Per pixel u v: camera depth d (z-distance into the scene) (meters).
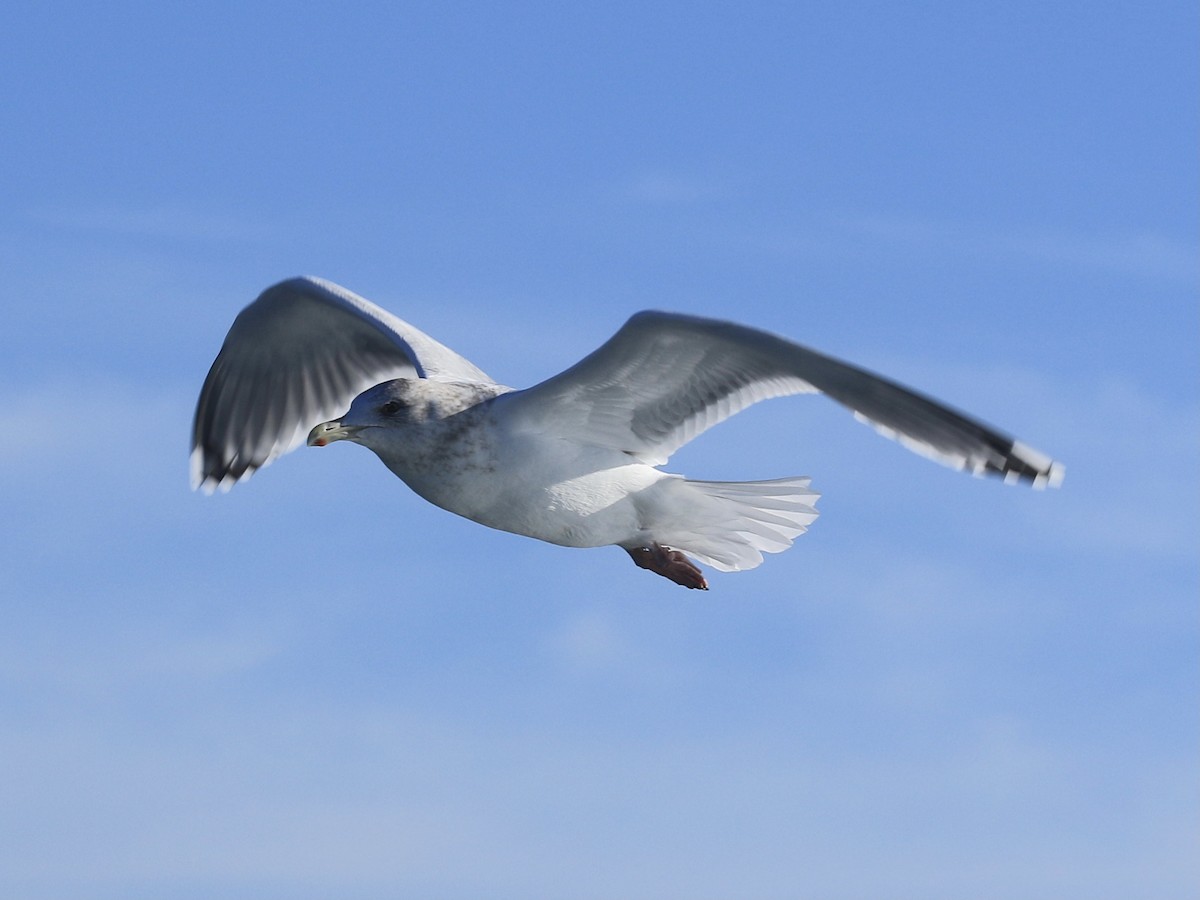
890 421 7.97
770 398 8.58
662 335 8.41
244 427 10.96
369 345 10.82
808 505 9.52
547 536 9.29
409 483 9.18
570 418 8.98
